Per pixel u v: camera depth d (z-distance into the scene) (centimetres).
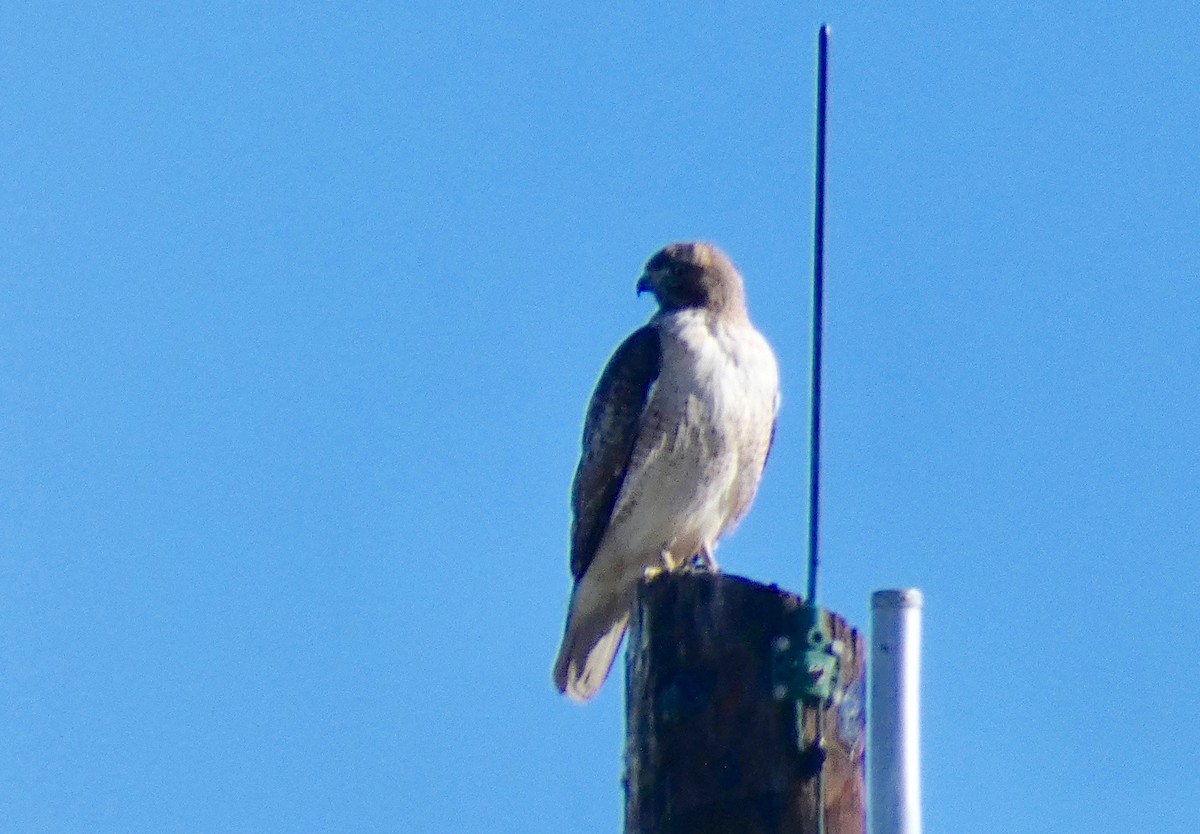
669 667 1048
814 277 1122
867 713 1059
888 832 1030
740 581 1058
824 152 1133
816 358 1109
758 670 1036
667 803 1027
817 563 1067
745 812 1016
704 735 1030
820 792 1020
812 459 1094
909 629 1053
